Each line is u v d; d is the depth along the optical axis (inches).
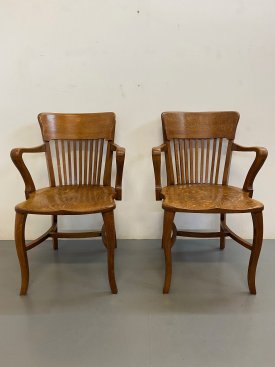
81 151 64.0
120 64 64.2
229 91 65.6
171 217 50.6
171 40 63.1
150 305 50.8
